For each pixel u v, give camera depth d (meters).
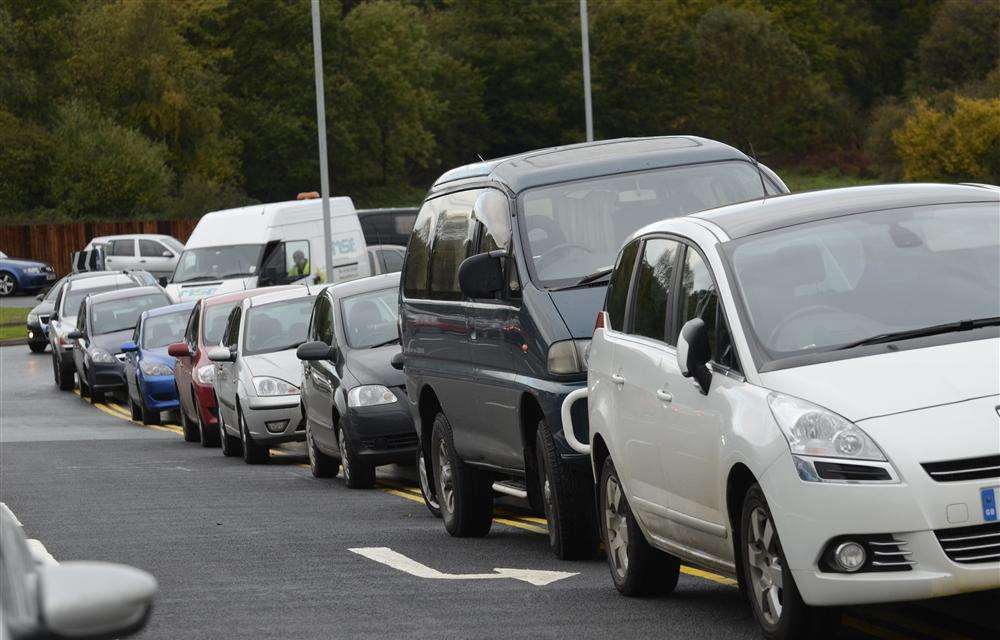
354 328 51.97
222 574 31.06
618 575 26.41
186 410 72.81
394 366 44.69
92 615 8.07
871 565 18.89
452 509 36.81
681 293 24.22
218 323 72.25
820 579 19.14
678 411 22.94
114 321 101.44
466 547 34.53
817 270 22.47
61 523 41.59
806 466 19.27
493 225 33.97
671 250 25.17
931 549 18.61
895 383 19.73
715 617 23.59
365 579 29.64
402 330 40.28
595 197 33.56
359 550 34.06
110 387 97.88
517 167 34.88
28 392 108.06
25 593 8.34
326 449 52.56
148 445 71.44
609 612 24.59
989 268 22.34
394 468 57.31
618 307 26.92
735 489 21.17
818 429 19.44
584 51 132.38
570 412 30.33
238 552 34.56
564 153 35.66
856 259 22.59
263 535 37.78
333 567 31.50
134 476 55.88
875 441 19.03
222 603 27.30
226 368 63.50
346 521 40.56
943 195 24.02
